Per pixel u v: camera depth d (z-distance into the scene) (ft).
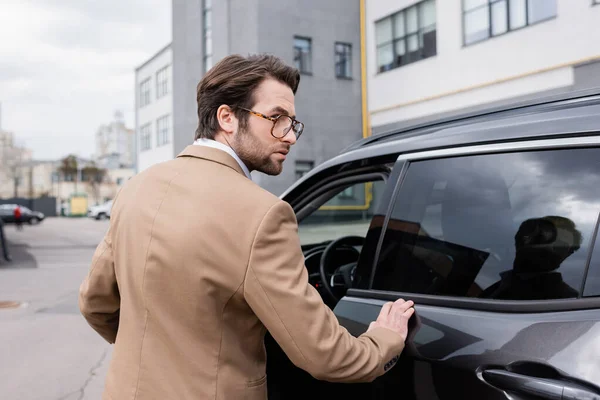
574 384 3.27
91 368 14.90
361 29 68.90
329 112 71.41
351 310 5.00
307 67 70.90
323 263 7.02
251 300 3.52
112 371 3.87
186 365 3.57
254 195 3.65
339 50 73.05
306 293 3.57
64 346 17.24
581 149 4.00
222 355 3.61
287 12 70.03
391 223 5.09
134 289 3.76
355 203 29.19
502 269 4.17
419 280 4.68
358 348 3.81
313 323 3.53
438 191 4.83
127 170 278.87
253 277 3.47
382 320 4.36
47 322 20.83
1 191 290.35
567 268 3.80
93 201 264.11
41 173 293.43
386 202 5.21
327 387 5.16
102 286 4.35
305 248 8.58
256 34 68.44
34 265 41.91
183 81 92.48
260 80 4.00
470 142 4.69
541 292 3.88
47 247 60.13
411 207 4.99
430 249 4.71
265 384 3.92
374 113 67.51
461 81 55.01
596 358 3.27
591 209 3.82
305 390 5.47
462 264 4.43
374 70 67.56
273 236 3.54
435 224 4.76
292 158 68.49
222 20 74.18
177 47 93.91
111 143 363.56
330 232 30.71
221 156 3.96
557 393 3.31
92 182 256.93
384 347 4.02
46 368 14.92
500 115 4.82
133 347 3.75
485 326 3.95
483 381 3.74
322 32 71.72
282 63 4.12
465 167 4.69
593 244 3.72
